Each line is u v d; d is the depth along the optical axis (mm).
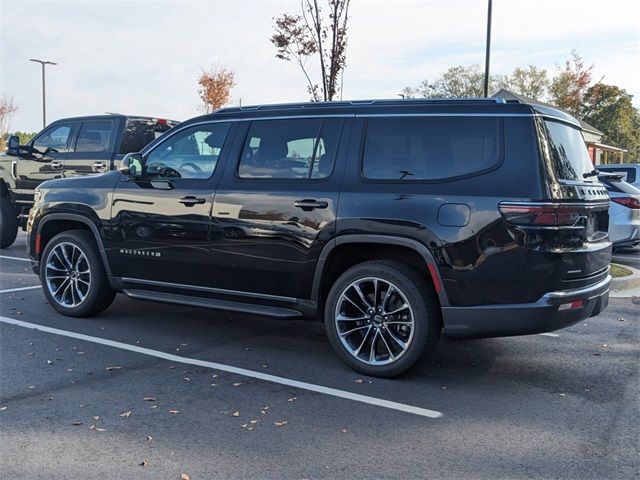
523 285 4180
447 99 4676
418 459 3428
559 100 44375
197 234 5406
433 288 4582
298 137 5094
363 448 3549
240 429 3770
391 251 4773
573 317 4363
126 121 9734
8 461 3316
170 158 5730
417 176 4547
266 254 5070
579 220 4332
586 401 4352
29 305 6855
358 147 4809
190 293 5598
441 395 4422
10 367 4824
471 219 4270
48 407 4047
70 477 3164
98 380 4574
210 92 27641
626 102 58719
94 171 9641
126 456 3391
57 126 10305
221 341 5684
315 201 4832
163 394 4320
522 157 4242
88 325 6094
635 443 3670
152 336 5785
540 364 5188
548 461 3430
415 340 4523
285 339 5805
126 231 5828
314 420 3930
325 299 5047
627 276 8875
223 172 5375
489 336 4348
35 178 10414
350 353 4816
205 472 3236
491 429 3844
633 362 5266
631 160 61969
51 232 6555
